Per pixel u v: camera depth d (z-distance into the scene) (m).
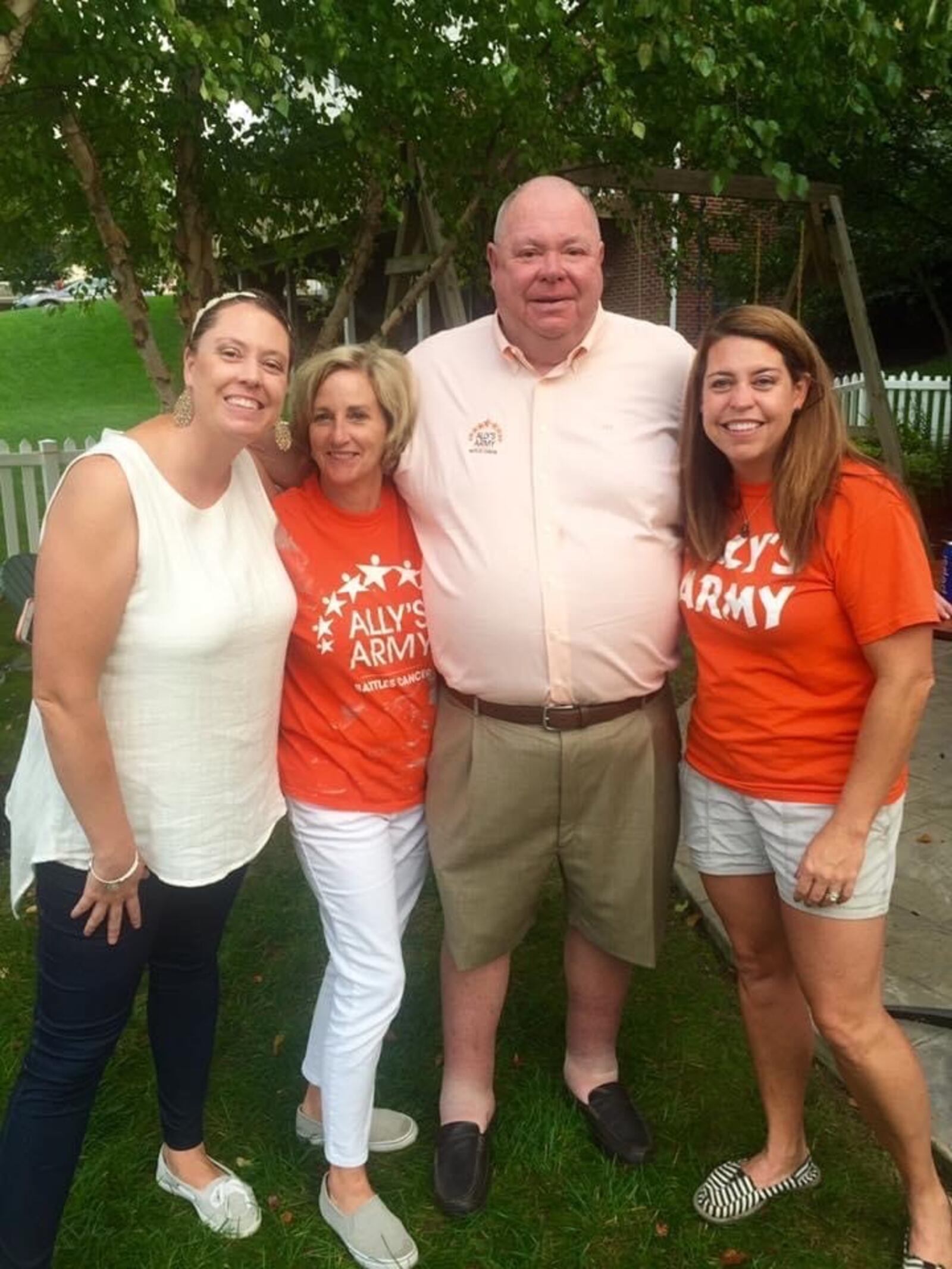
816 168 7.68
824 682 1.96
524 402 2.23
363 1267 2.24
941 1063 2.65
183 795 1.93
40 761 1.97
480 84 4.14
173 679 1.86
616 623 2.21
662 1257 2.25
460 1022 2.52
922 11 3.82
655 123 4.75
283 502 2.20
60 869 1.90
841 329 14.03
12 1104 2.00
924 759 4.42
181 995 2.22
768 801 2.04
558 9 3.77
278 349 1.83
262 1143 2.57
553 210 2.12
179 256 5.01
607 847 2.37
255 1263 2.24
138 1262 2.23
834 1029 2.05
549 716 2.27
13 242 5.90
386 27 3.88
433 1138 2.59
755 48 4.05
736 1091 2.71
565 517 2.20
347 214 5.66
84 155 4.51
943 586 3.53
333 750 2.21
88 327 26.16
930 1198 2.18
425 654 2.28
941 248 9.03
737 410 1.89
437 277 5.48
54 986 1.94
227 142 4.95
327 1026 2.37
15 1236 2.02
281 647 2.03
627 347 2.29
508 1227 2.33
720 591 2.02
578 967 2.57
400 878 2.41
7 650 6.26
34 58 4.01
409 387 2.18
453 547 2.23
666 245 7.68
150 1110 2.65
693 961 3.25
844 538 1.87
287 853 3.94
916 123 7.48
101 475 1.76
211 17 3.56
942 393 10.83
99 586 1.76
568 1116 2.61
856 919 1.98
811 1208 2.36
